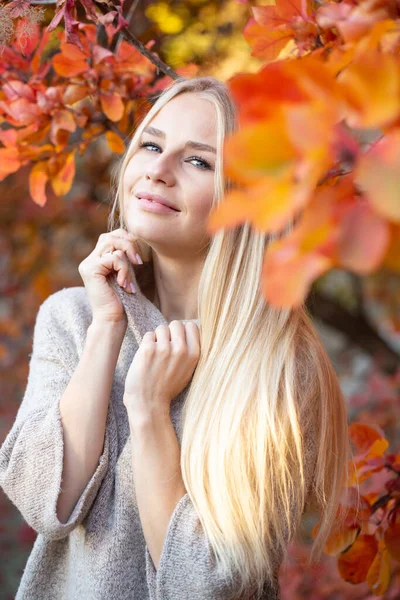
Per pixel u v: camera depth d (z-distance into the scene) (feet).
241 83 1.71
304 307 4.89
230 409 4.35
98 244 4.83
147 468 4.24
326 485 4.73
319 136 1.56
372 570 5.00
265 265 1.65
